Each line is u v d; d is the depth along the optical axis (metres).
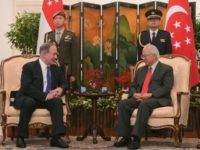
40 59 5.76
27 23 7.42
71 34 6.49
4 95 5.66
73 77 6.50
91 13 7.71
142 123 5.30
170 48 6.27
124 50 7.69
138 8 7.70
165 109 5.42
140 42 6.33
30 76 5.67
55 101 5.49
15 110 5.56
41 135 6.54
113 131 6.74
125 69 7.67
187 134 6.67
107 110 6.77
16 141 5.70
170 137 6.56
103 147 5.53
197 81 6.64
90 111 6.76
